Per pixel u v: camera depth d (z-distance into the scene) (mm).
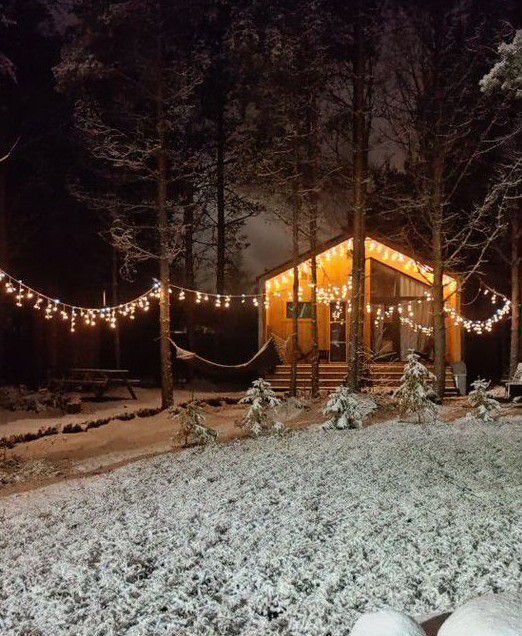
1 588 5246
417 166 17266
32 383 21422
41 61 20359
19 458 11656
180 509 7066
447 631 3117
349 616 4289
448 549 5332
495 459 8812
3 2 18469
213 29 21609
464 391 19953
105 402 18250
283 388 20078
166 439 12969
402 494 7055
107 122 18516
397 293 21609
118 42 16125
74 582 5180
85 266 24422
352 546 5500
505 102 15820
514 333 20297
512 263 20375
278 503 6984
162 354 16953
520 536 5551
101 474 9820
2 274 14758
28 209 21703
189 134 22953
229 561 5355
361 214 16516
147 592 4852
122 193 22406
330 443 10578
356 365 16281
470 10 15703
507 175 17125
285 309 21672
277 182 17328
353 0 15812
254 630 4195
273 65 16000
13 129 20250
